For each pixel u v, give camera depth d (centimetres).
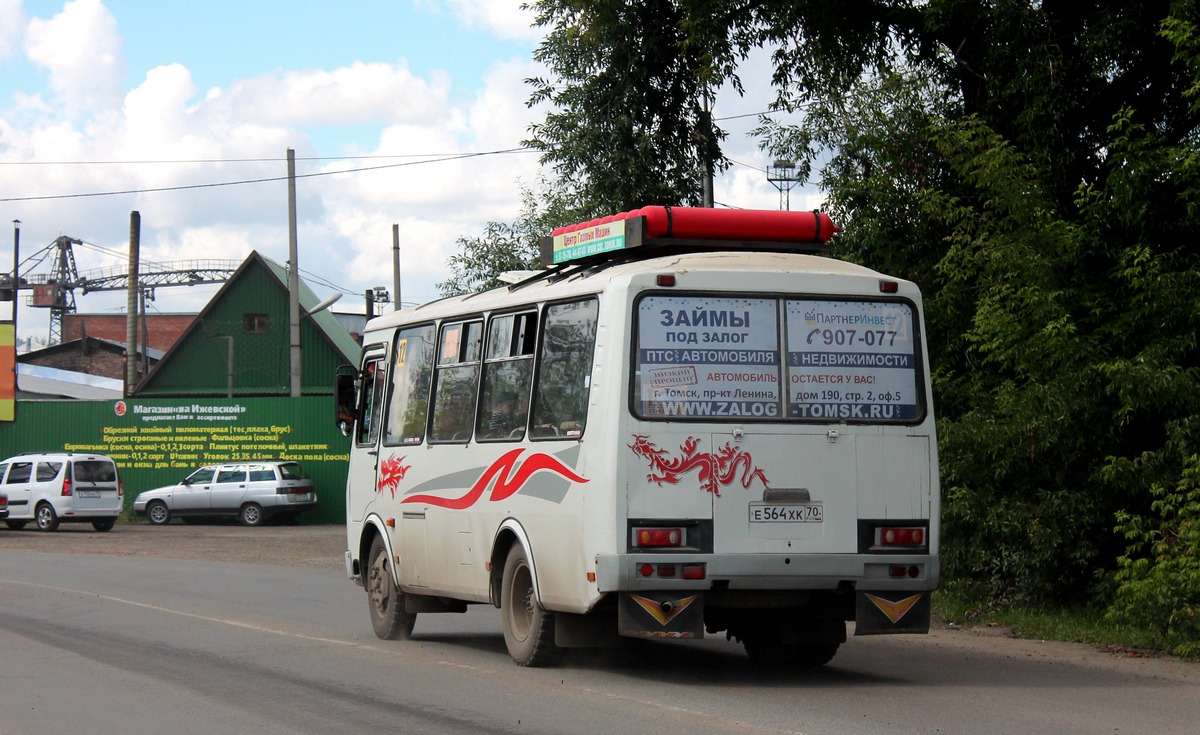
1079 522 1427
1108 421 1435
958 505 1466
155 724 850
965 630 1434
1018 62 1614
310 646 1259
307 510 4019
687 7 1878
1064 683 1022
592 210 2372
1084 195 1524
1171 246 1481
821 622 1073
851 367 995
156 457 4212
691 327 972
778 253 1063
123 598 1775
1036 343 1422
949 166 1659
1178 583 1220
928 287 1653
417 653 1207
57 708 912
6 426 4319
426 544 1255
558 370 1045
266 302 5900
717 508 956
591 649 1124
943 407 1588
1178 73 1627
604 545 948
